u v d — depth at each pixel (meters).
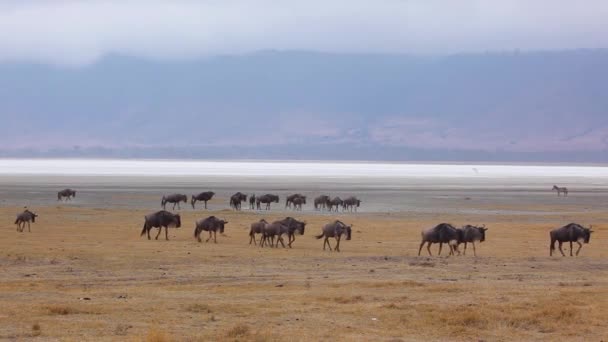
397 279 40.91
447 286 38.03
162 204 97.62
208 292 35.91
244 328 27.00
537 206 113.06
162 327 27.88
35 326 27.09
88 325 28.00
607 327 29.03
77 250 51.44
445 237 51.59
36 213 84.94
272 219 81.69
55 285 37.91
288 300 33.59
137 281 39.53
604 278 42.53
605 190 168.12
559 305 32.56
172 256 49.09
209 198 99.94
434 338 27.12
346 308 31.80
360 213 94.44
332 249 54.69
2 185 157.12
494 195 142.00
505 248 57.59
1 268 43.44
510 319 29.77
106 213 86.75
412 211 99.25
